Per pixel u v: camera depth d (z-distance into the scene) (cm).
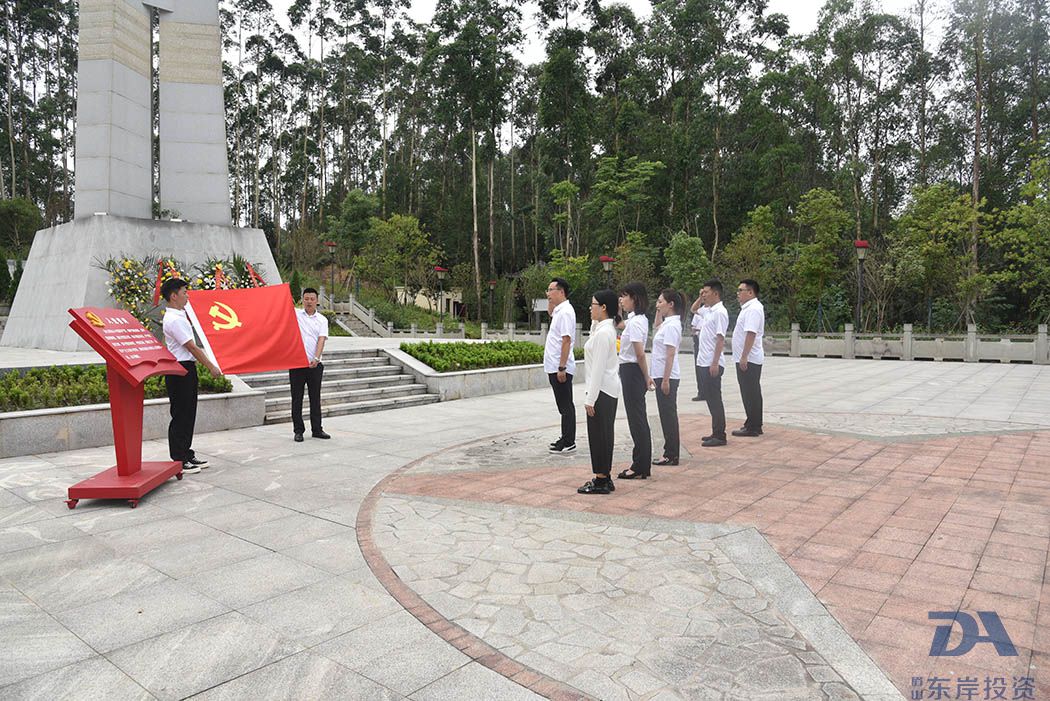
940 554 379
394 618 307
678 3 3734
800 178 3622
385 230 3906
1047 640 279
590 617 307
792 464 611
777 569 359
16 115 4734
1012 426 822
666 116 4044
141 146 1480
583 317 3753
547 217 4600
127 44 1439
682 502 489
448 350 1280
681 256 3083
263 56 4741
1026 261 2316
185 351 590
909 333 2181
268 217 6016
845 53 3127
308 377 757
